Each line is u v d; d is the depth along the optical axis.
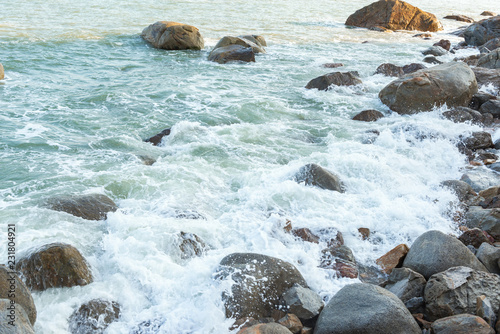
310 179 8.14
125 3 31.52
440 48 21.92
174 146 10.02
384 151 9.80
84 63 17.59
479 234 6.59
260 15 31.47
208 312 5.07
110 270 5.79
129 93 13.89
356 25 29.52
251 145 10.22
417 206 7.60
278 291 5.43
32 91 13.77
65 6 28.70
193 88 14.65
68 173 8.40
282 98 14.03
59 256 5.42
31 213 6.82
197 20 27.94
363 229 6.98
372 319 4.73
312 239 6.62
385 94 13.22
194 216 6.99
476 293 5.18
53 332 4.80
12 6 27.27
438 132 10.62
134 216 6.94
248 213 7.25
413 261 6.01
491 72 14.59
